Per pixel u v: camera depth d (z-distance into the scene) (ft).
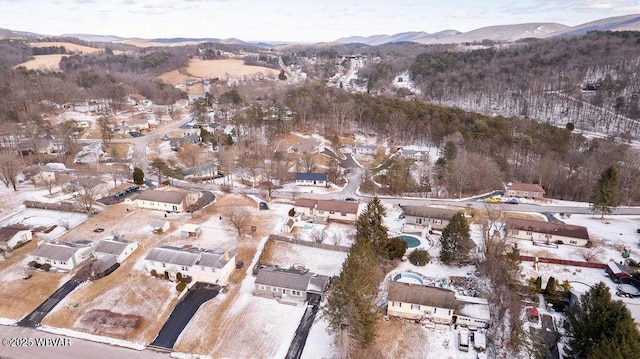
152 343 172.65
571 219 286.87
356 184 368.07
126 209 297.12
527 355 163.02
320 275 210.59
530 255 234.79
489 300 193.57
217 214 291.99
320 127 536.01
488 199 325.42
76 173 363.97
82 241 237.04
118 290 203.21
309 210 290.97
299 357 165.78
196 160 409.08
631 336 137.18
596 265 221.05
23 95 514.68
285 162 395.34
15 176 334.44
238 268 223.92
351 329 160.56
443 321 181.88
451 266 224.94
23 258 228.22
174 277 211.61
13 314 186.39
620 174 341.41
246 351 168.96
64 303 193.36
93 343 171.73
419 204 318.65
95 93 635.25
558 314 187.21
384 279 212.02
